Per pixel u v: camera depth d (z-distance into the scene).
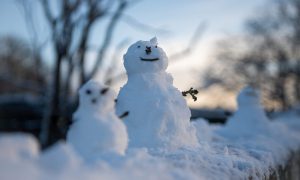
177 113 5.46
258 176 5.20
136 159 3.53
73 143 3.79
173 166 3.93
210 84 35.78
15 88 31.09
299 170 9.99
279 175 6.84
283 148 8.30
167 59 5.78
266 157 6.29
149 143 5.22
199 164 4.47
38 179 2.36
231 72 36.50
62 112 14.10
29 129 22.25
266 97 36.12
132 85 5.56
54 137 13.44
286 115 24.23
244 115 9.41
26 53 34.47
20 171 2.36
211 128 9.20
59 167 2.61
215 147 6.15
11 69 34.88
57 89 14.02
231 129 9.24
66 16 14.07
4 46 39.88
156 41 5.83
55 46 14.11
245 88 9.59
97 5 14.38
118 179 2.87
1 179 2.23
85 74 14.56
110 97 3.97
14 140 2.57
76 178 2.54
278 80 36.06
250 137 8.64
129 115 5.39
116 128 3.82
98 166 2.96
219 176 4.23
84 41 14.33
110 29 14.44
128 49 5.79
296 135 10.92
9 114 22.80
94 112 3.88
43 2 13.92
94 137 3.73
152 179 3.20
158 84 5.57
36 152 2.69
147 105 5.39
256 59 36.44
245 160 5.32
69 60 14.29
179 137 5.34
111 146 3.76
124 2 14.34
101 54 14.48
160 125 5.32
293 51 36.50
